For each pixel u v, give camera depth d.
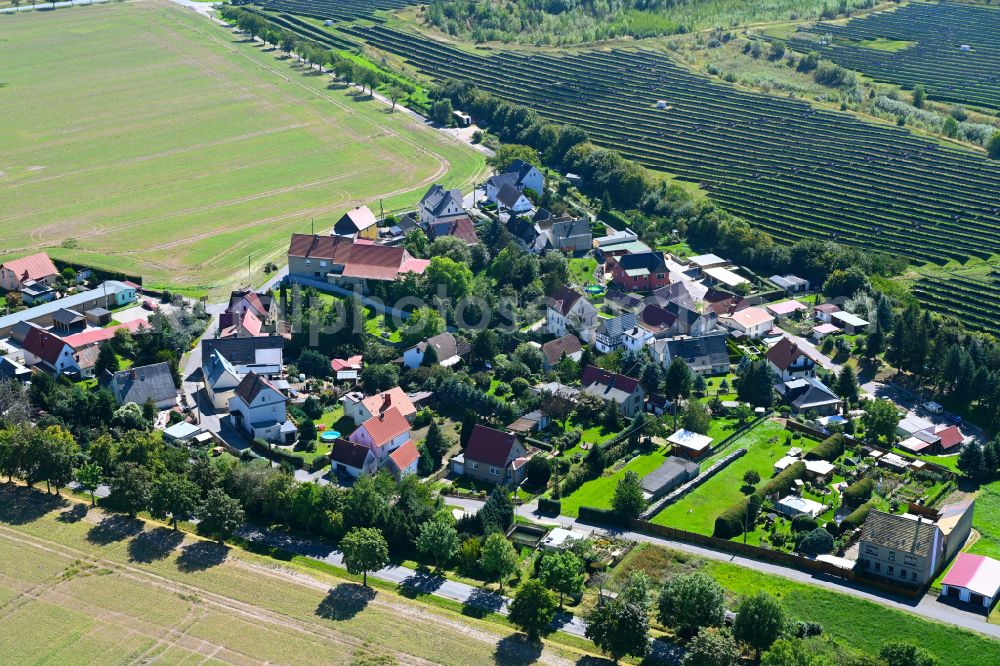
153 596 190.00
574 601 188.88
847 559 195.75
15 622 183.75
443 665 173.00
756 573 192.38
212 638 179.38
